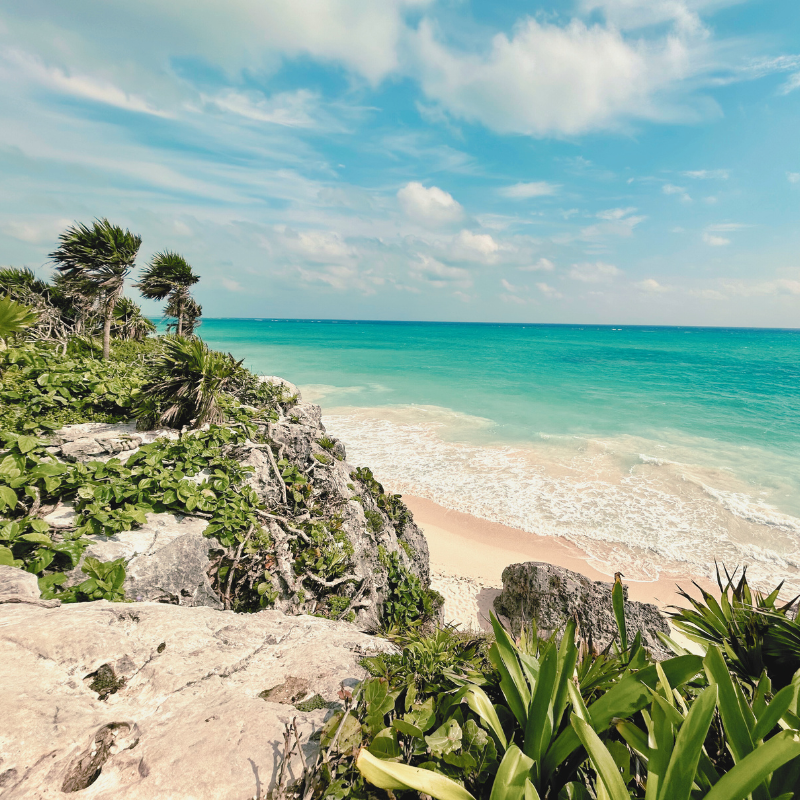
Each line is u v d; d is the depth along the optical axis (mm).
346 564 6348
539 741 1481
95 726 1906
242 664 2586
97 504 4406
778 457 18547
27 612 2641
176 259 13422
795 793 1315
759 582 10492
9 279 16281
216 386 6859
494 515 13789
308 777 1726
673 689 1570
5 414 5992
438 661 2227
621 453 18969
